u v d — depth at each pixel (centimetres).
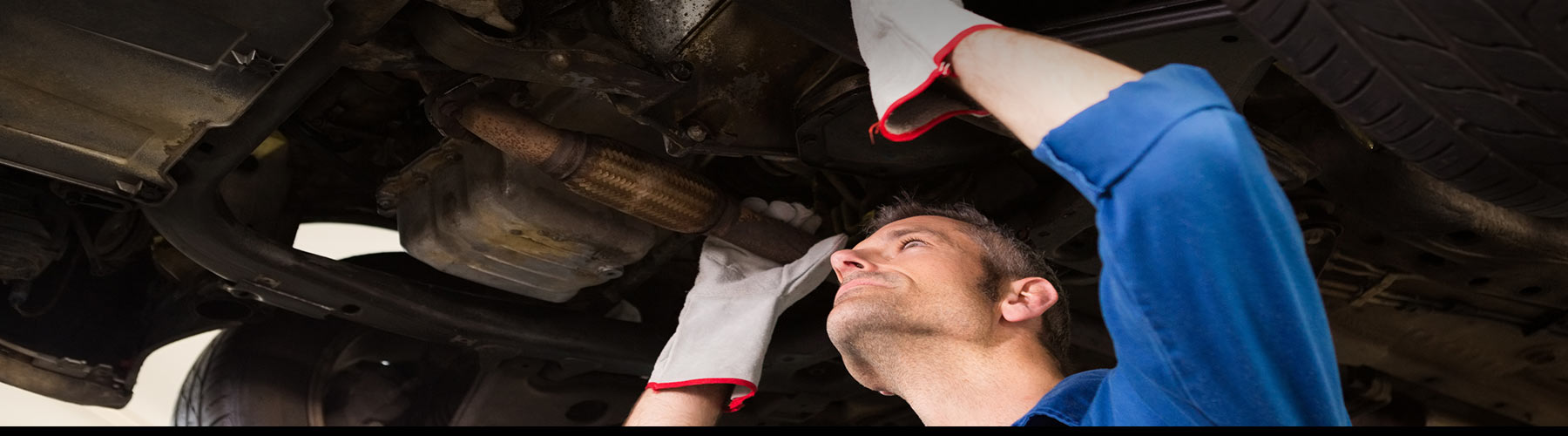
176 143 217
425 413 368
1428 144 163
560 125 242
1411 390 416
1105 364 374
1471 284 315
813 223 261
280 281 281
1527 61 141
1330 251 294
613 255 274
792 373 349
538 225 259
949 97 144
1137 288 117
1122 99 114
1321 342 124
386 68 210
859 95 224
